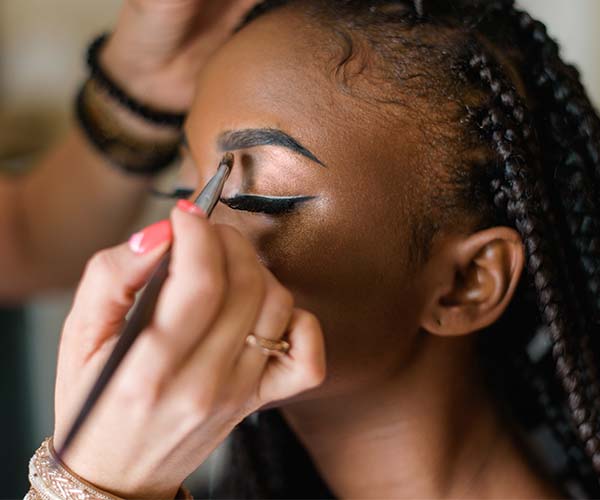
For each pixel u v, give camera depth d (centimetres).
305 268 74
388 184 75
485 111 77
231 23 104
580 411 79
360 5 80
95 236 131
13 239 134
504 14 86
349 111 75
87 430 62
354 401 81
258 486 99
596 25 162
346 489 86
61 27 190
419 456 83
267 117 75
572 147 82
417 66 77
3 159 183
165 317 58
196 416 60
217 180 68
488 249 78
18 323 185
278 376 64
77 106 117
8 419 185
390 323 77
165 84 109
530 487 87
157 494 66
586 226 81
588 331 82
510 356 94
